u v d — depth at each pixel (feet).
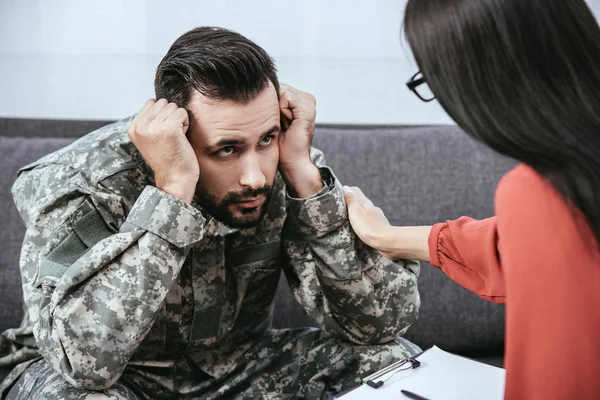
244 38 3.76
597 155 2.49
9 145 5.20
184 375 4.34
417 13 2.80
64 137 5.59
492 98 2.65
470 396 3.06
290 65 6.64
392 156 5.27
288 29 6.59
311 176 4.00
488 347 5.17
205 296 4.21
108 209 3.90
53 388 3.63
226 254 4.33
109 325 3.48
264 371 4.39
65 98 6.34
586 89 2.55
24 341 4.22
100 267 3.54
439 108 6.68
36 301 3.70
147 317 3.55
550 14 2.54
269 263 4.40
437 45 2.73
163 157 3.62
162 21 6.40
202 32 3.83
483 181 5.24
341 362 4.18
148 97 6.43
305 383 4.31
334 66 6.66
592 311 2.50
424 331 5.08
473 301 5.10
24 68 6.28
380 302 4.11
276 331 4.66
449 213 5.16
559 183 2.54
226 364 4.39
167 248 3.58
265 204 3.92
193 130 3.69
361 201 4.22
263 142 3.78
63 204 3.84
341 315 4.17
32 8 6.23
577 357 2.50
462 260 3.56
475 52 2.64
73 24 6.29
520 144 2.63
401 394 3.09
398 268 4.20
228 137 3.63
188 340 4.26
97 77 6.37
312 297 4.32
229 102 3.60
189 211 3.59
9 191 5.07
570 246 2.53
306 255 4.39
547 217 2.58
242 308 4.47
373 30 6.63
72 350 3.46
